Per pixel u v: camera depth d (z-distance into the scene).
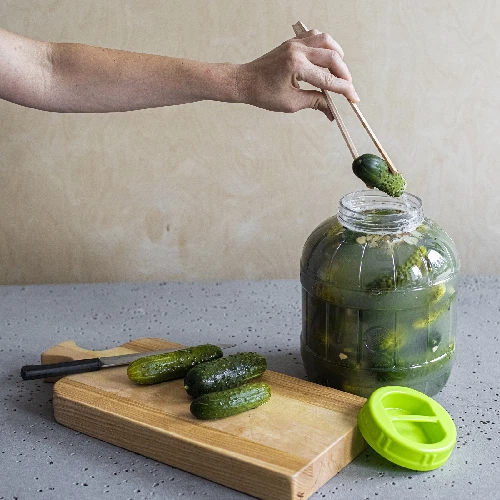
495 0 1.76
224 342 1.55
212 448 1.11
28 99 1.31
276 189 1.91
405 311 1.21
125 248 1.97
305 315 1.31
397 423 1.19
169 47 1.81
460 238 1.93
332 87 1.22
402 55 1.80
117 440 1.21
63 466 1.17
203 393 1.21
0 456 1.19
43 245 1.96
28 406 1.33
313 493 1.09
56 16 1.79
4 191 1.92
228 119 1.86
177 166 1.90
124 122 1.86
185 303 1.74
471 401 1.32
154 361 1.28
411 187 1.90
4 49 1.27
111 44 1.81
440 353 1.27
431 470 1.14
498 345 1.52
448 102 1.83
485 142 1.86
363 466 1.16
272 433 1.14
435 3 1.76
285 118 1.85
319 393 1.25
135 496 1.09
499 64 1.80
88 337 1.58
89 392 1.26
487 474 1.13
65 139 1.87
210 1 1.77
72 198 1.92
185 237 1.96
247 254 1.97
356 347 1.24
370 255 1.21
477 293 1.75
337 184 1.90
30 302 1.75
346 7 1.77
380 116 1.84
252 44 1.80
